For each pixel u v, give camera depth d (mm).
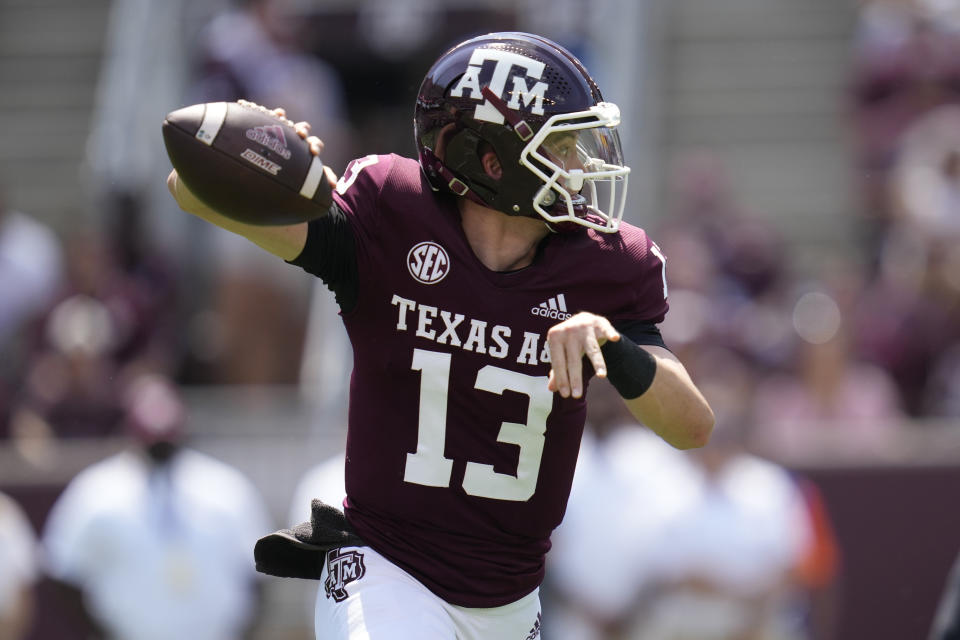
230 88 30891
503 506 10062
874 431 23969
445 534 10047
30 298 29172
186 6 37875
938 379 26078
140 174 34781
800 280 33125
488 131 9828
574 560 19906
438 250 9898
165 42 37219
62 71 39531
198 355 31703
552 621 20078
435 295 9867
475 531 10055
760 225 32156
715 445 20109
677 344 22984
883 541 22812
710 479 20031
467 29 39219
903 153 31547
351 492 10258
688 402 9797
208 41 33500
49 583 22875
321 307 33688
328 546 10266
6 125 38844
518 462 10008
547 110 9852
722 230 30234
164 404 20828
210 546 20625
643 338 10156
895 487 22875
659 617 19812
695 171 32219
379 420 10055
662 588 19812
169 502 20547
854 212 34219
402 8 39594
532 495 10125
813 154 36312
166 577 20359
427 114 10094
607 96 34625
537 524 10227
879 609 22719
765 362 26625
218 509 20812
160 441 20625
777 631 20219
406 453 9992
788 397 25406
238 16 33281
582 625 19906
